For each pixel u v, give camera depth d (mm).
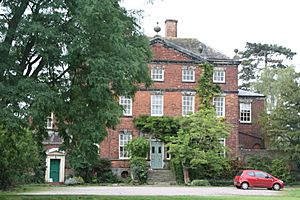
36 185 43156
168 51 50469
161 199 24641
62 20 20812
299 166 49531
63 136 22984
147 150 47219
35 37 20391
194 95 50250
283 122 48938
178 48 50469
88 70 21500
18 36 20797
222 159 45281
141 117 49062
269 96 73375
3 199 22969
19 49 21797
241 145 54188
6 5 21438
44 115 21281
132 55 21750
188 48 53062
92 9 19359
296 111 48812
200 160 43625
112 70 20328
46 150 46781
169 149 45656
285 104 49812
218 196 28281
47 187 40312
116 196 25969
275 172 47938
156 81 49969
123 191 34906
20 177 39000
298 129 48594
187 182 45406
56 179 46844
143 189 37750
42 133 24578
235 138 50344
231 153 49906
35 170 45062
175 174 46844
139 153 47000
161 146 48906
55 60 21047
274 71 75438
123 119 49000
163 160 48688
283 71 71438
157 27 51031
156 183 46125
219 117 46594
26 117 19812
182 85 50250
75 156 22844
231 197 27016
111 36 20375
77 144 22312
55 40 20188
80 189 37375
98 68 20188
